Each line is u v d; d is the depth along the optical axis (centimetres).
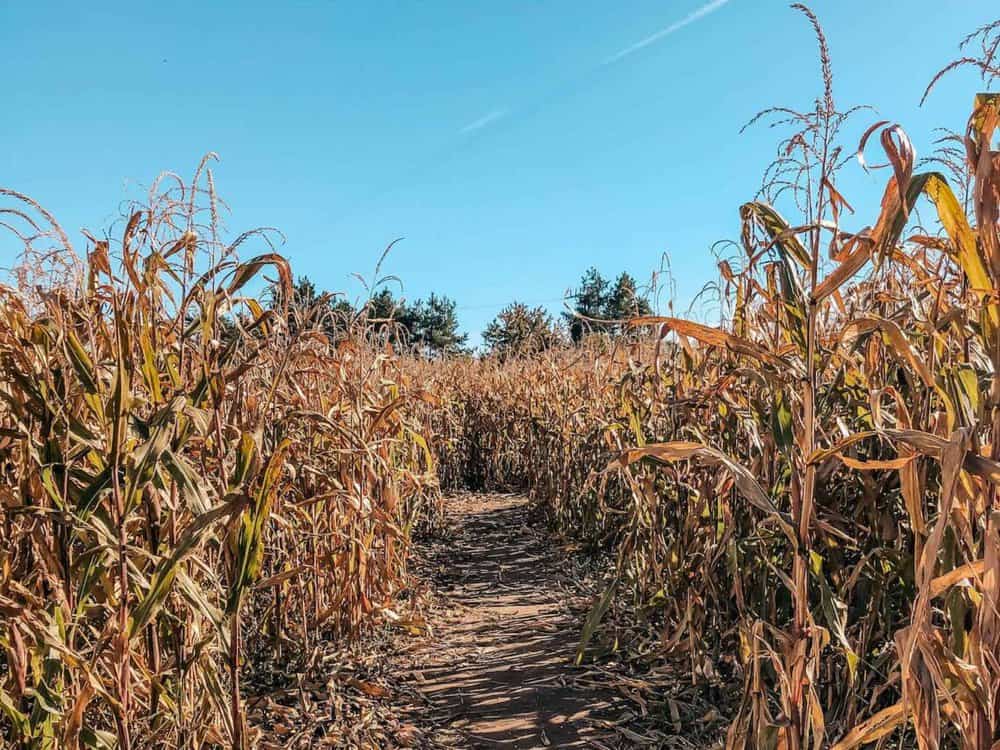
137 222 212
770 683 326
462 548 716
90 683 198
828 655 289
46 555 222
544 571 618
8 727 266
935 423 196
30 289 273
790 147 231
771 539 296
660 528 385
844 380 295
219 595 259
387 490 442
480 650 439
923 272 220
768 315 299
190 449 287
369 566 441
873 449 290
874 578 272
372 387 506
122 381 199
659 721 333
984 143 154
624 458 220
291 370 385
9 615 193
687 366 357
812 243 207
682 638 374
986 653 162
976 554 180
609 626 445
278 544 388
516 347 1145
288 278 249
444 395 1052
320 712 347
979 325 192
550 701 363
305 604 412
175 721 231
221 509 200
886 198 176
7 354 222
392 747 321
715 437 365
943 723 203
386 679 393
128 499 201
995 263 157
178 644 245
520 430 969
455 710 359
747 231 246
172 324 263
